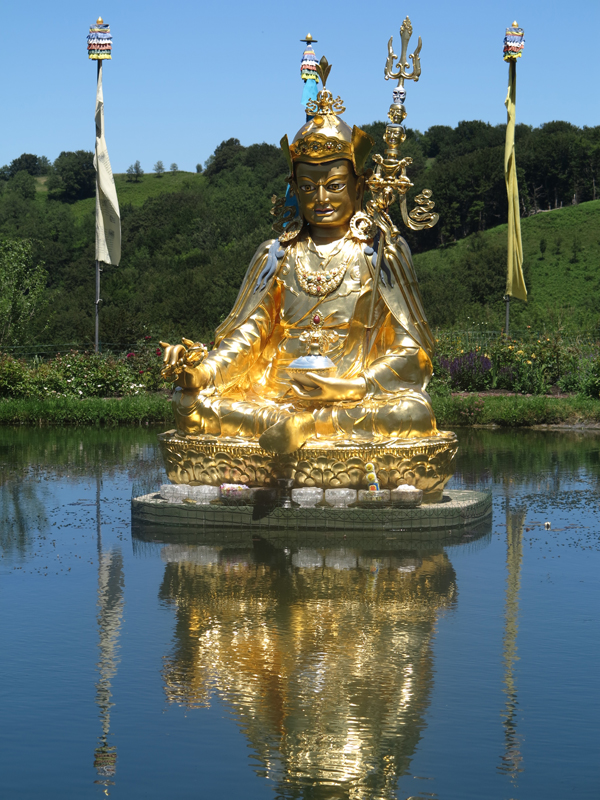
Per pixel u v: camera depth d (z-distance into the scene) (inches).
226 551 311.4
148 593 261.7
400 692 190.1
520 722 176.1
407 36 361.1
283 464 341.4
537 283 2470.5
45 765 160.2
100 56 816.9
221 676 199.5
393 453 335.9
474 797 149.1
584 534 335.3
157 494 367.9
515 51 794.2
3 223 3378.4
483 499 359.6
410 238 2854.3
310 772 157.8
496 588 265.9
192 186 3757.4
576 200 3083.2
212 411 350.3
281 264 377.4
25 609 247.4
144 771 158.4
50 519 362.9
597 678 197.5
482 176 2842.0
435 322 1690.5
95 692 191.6
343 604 250.4
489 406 695.1
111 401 733.9
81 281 2511.1
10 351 1038.4
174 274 2252.7
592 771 157.6
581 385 778.2
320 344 364.8
